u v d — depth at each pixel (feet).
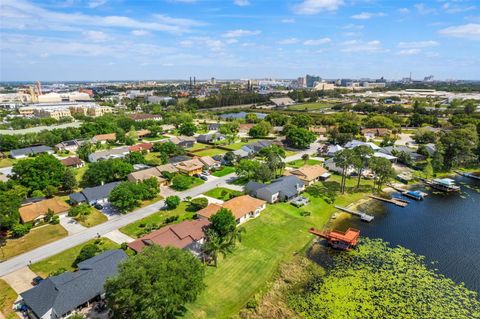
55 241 229.66
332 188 347.97
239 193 314.55
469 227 266.57
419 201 323.57
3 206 229.86
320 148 517.55
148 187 300.61
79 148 476.54
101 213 276.00
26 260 205.77
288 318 164.96
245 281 191.42
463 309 171.73
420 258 220.23
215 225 214.28
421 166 424.46
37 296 158.20
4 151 492.13
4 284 181.88
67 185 315.78
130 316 138.62
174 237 211.00
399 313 168.66
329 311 170.09
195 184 354.33
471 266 211.00
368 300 178.19
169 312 144.15
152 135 613.52
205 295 176.76
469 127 561.84
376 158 337.72
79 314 152.66
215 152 498.69
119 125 638.94
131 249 212.43
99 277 170.81
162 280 138.10
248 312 167.94
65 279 167.02
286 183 323.78
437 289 187.83
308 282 194.08
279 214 278.46
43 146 490.90
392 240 244.63
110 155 448.65
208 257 209.26
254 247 227.20
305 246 234.38
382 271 205.16
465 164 449.48
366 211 297.33
